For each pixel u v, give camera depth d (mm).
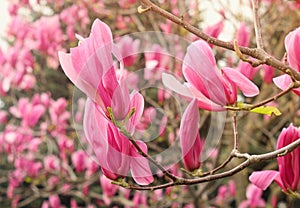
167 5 5297
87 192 7129
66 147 7035
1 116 7211
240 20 4434
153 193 6469
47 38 7027
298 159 1523
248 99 4984
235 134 1469
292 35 1366
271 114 1465
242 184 6027
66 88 8352
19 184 8250
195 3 5176
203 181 1345
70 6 6910
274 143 5875
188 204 6859
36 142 7145
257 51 1282
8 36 7172
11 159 7301
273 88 5098
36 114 7016
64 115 7023
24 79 7199
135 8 6051
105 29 1105
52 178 7281
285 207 6062
